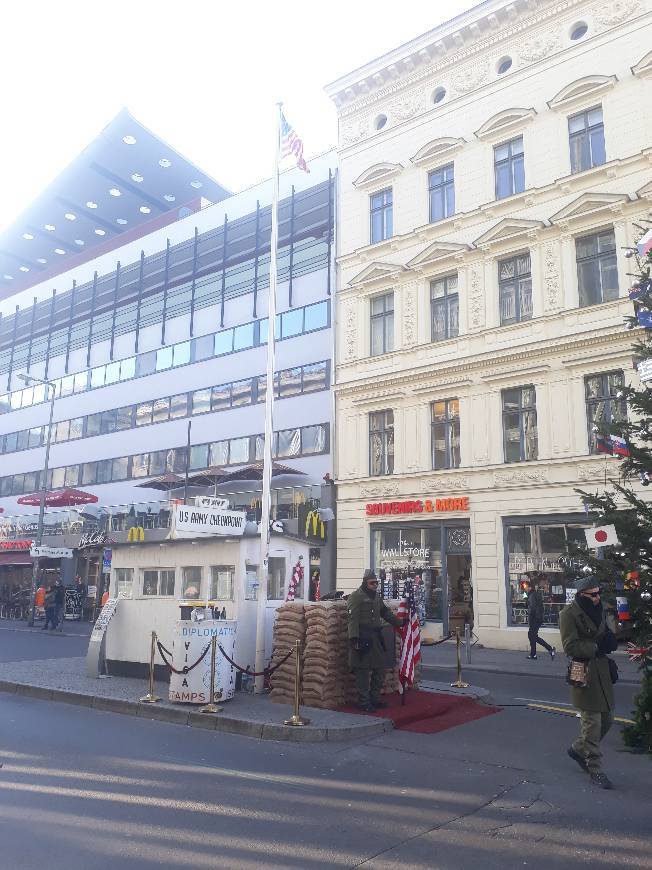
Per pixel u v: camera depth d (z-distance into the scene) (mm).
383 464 23656
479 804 6031
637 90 19797
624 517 8344
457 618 21125
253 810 5820
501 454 20672
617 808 5914
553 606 19094
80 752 7660
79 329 39969
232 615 11844
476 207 22594
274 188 13797
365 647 9883
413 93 25172
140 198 52719
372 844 5113
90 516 34594
